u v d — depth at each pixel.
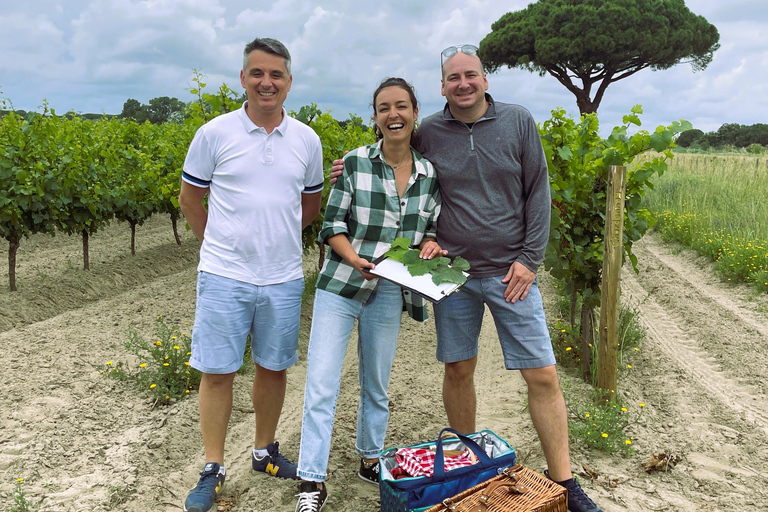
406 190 2.81
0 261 8.89
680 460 3.45
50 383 4.31
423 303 3.01
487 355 5.56
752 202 11.63
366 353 2.93
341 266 2.82
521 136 2.76
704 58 36.81
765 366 5.03
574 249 4.82
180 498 2.99
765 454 3.56
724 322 6.31
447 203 2.88
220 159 2.73
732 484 3.20
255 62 2.61
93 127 10.41
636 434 3.81
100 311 6.46
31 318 6.47
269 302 2.85
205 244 2.83
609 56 33.69
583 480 3.22
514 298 2.80
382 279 2.83
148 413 3.93
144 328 5.74
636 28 32.97
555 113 5.11
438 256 2.80
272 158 2.75
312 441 2.73
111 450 3.41
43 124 7.40
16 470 3.15
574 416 3.98
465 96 2.68
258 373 3.06
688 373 4.96
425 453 2.65
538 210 2.78
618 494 3.08
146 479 3.13
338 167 2.83
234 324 2.80
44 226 7.45
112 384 4.34
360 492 3.04
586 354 4.77
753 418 4.08
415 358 5.41
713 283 8.16
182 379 4.30
